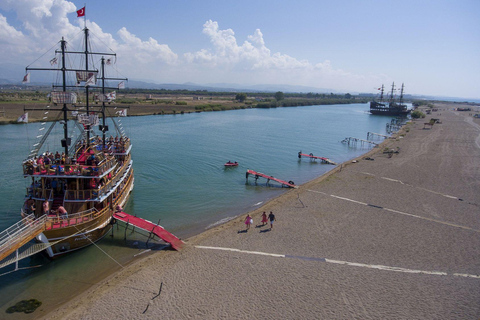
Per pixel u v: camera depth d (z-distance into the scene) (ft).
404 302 76.43
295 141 330.13
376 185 174.40
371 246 104.27
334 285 82.64
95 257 97.04
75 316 70.33
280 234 112.16
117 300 75.61
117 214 112.98
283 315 71.05
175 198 151.53
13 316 70.85
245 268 89.86
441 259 96.94
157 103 655.76
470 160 240.53
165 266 90.74
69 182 104.17
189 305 73.92
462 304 75.92
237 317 70.13
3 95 587.68
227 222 123.54
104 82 152.66
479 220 127.34
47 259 95.35
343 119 600.39
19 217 120.78
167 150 253.03
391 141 340.39
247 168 214.28
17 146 235.81
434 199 151.84
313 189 166.71
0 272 88.12
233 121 480.64
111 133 305.53
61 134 282.36
